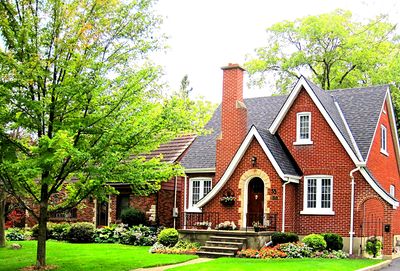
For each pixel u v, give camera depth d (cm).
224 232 2444
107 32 1858
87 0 1828
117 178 1825
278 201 2542
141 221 3200
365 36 4456
